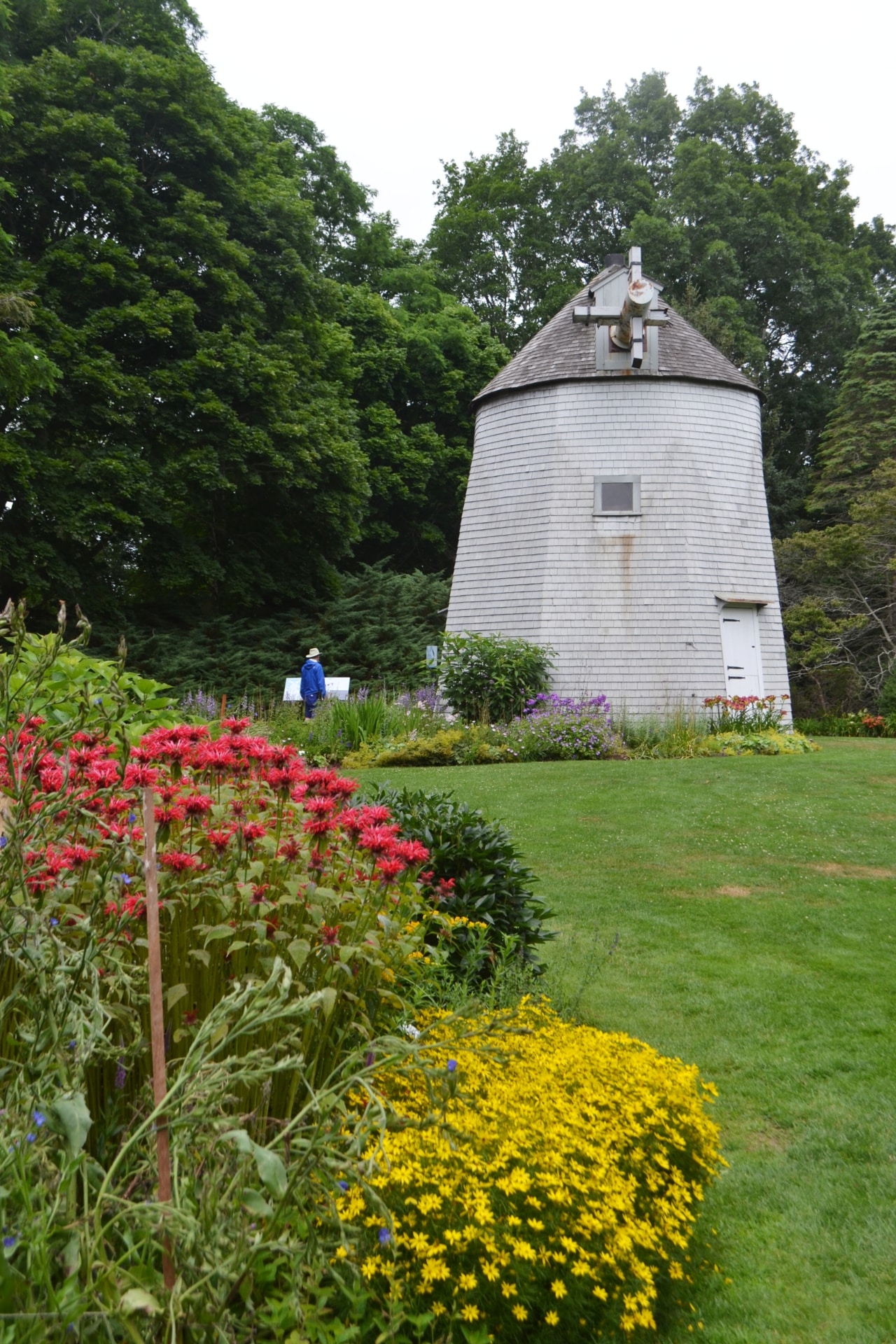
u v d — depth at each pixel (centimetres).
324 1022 307
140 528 2245
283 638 2692
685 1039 546
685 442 2030
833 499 3531
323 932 334
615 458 2030
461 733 1691
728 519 2058
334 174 3578
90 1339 172
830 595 3108
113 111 2341
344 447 2705
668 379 2034
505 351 3806
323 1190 216
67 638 2350
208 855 349
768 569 2103
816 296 4019
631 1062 371
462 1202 262
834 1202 383
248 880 334
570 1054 368
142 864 275
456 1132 226
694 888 861
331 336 2975
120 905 280
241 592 2738
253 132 2920
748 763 1526
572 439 2048
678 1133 343
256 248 2734
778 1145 433
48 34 2445
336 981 339
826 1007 593
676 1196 316
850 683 3011
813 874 906
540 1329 266
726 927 753
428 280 3850
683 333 2177
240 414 2572
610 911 791
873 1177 403
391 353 3400
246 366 2439
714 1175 358
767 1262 342
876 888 860
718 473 2059
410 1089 322
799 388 4147
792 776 1383
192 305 2336
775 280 4066
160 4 2623
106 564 2611
